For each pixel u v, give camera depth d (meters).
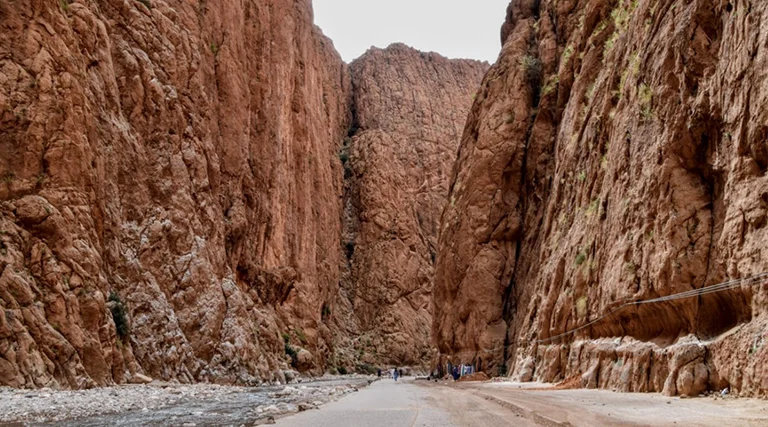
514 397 20.45
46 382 21.91
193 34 50.50
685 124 20.44
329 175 96.94
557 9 52.16
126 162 35.84
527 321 39.25
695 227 19.22
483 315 48.34
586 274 28.48
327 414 15.46
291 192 76.12
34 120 26.12
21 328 22.08
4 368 20.95
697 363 17.03
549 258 38.00
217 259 45.03
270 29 72.75
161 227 37.56
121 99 37.69
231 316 43.34
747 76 17.23
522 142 50.81
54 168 26.45
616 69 31.28
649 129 23.16
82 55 32.38
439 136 123.81
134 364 29.27
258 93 66.06
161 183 39.06
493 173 51.09
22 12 27.25
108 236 32.06
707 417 12.29
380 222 102.50
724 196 18.27
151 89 39.97
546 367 31.86
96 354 25.34
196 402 21.91
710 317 18.00
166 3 47.22
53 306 23.98
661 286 19.75
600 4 43.59
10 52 26.50
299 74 85.38
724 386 16.11
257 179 64.12
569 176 37.12
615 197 25.92
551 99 48.91
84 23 32.81
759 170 16.53
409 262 101.75
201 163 45.03
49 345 22.89
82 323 25.19
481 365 47.00
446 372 53.16
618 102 28.67
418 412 15.78
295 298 69.44
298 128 81.88
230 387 34.75
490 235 50.28
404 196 108.50
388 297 97.31
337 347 87.00
